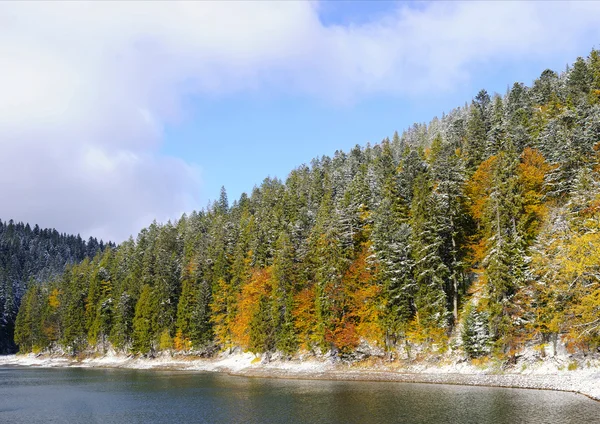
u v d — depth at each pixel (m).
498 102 97.81
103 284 105.06
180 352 84.12
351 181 92.00
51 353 111.25
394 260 56.19
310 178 119.12
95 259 134.50
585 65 82.81
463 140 91.06
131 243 121.38
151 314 87.50
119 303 93.56
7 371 84.50
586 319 37.31
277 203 103.06
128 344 92.44
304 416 32.09
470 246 57.88
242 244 82.69
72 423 33.34
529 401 33.12
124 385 55.75
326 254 60.34
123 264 108.88
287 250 67.31
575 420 26.78
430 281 54.31
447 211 57.03
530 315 44.75
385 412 31.97
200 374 66.44
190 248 100.62
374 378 50.03
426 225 55.19
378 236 58.31
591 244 35.72
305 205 100.25
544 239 44.28
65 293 113.19
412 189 71.31
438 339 51.88
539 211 52.53
